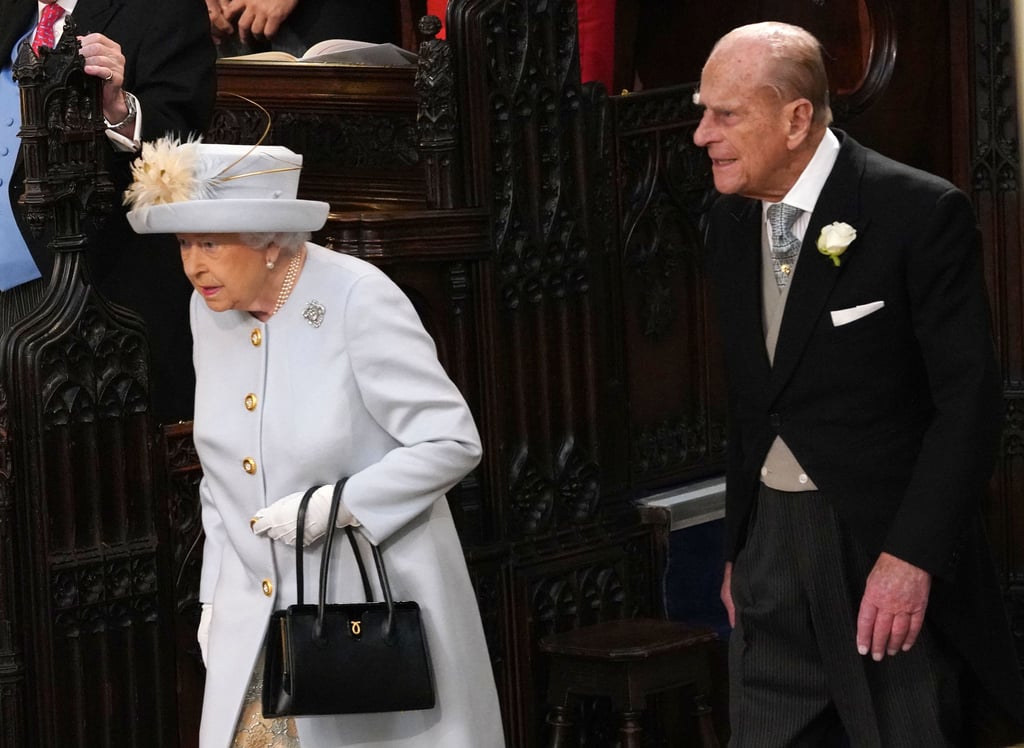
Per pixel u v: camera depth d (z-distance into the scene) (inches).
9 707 540.4
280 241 445.1
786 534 492.7
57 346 544.4
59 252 551.8
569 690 657.6
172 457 579.5
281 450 448.5
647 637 657.6
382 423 450.3
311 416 447.2
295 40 805.9
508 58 671.8
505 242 671.1
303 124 720.3
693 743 743.7
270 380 452.8
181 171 430.9
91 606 553.6
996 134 837.8
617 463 737.0
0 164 631.2
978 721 509.7
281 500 445.1
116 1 623.5
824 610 485.1
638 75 900.6
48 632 543.2
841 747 533.3
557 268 692.7
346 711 434.0
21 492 540.4
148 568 569.0
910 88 842.8
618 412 738.2
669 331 777.6
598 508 711.7
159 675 573.0
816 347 474.3
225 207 422.3
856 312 466.9
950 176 856.3
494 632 668.7
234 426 458.0
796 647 502.9
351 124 723.4
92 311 553.0
